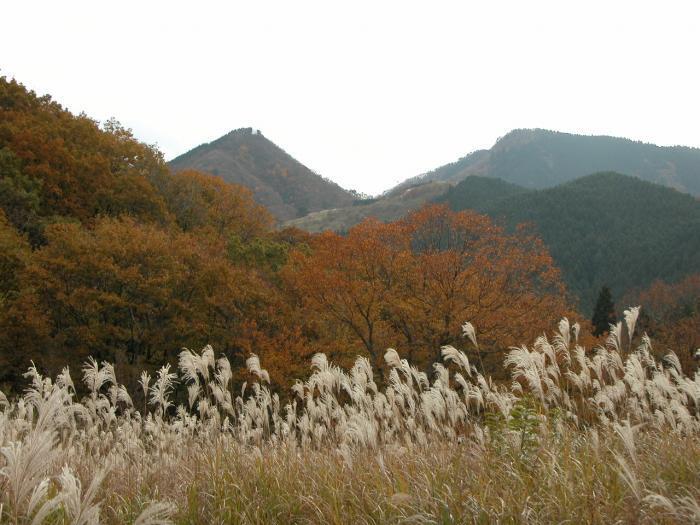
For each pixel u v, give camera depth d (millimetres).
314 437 8531
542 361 6977
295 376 22172
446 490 4629
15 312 22031
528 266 26625
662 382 7715
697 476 4871
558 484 4531
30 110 43531
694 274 87875
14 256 26453
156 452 8281
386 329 27859
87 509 2816
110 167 43438
